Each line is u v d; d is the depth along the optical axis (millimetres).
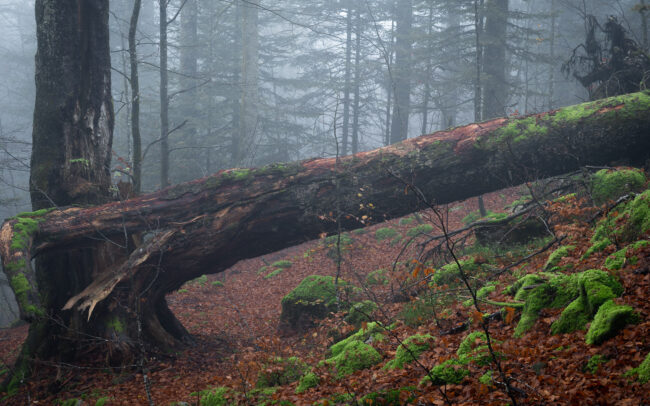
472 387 4184
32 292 7352
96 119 9609
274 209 8992
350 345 6270
